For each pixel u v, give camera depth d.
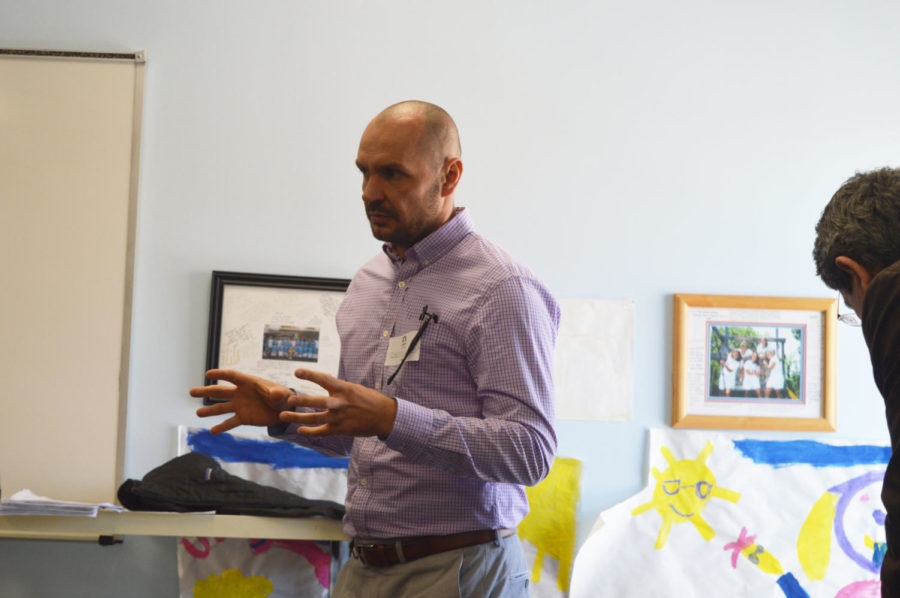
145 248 2.54
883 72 2.76
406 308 1.66
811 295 2.73
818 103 2.77
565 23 2.70
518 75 2.68
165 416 2.51
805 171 2.75
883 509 2.65
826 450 2.67
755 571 2.59
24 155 2.52
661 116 2.72
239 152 2.59
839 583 2.61
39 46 2.56
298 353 2.54
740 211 2.72
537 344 1.54
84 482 2.47
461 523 1.55
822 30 2.76
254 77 2.60
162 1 2.59
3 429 2.46
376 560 1.60
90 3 2.57
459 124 2.65
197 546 2.46
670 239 2.70
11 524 2.13
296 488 2.51
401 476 1.57
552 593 2.55
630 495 2.62
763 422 2.65
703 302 2.66
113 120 2.55
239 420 1.59
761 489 2.64
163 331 2.53
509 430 1.45
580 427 2.62
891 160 2.76
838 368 2.72
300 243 2.59
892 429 1.07
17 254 2.50
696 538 2.60
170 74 2.58
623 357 2.65
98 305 2.51
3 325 2.49
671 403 2.65
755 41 2.75
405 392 1.59
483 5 2.68
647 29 2.73
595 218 2.68
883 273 1.10
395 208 1.58
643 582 2.57
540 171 2.67
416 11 2.66
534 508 2.59
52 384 2.48
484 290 1.56
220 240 2.56
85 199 2.53
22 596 2.46
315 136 2.61
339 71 2.62
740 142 2.73
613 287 2.67
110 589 2.48
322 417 1.35
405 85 2.64
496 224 2.65
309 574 2.46
